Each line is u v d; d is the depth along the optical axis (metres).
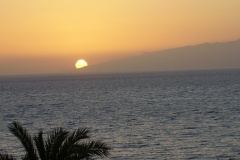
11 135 90.44
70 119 119.56
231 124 102.25
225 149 73.94
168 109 138.00
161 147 76.50
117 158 68.38
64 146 27.69
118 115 125.31
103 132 94.56
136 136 88.12
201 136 86.56
